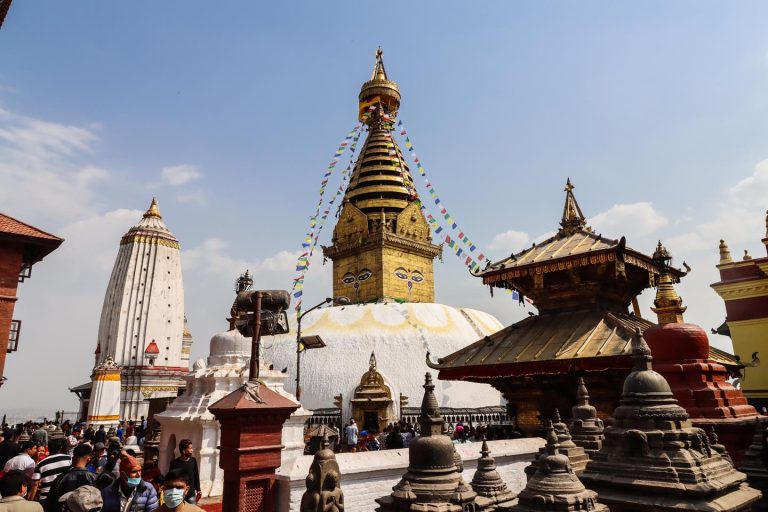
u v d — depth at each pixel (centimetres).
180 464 968
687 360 1102
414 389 3628
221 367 1455
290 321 4475
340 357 3838
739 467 916
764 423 927
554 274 1658
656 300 1283
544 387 1552
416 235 5062
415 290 4909
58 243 2431
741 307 2258
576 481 653
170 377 5878
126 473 834
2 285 2292
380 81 5662
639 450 703
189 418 1363
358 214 5009
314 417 3484
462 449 1223
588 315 1559
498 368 1470
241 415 849
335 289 5053
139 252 6191
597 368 1296
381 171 5284
